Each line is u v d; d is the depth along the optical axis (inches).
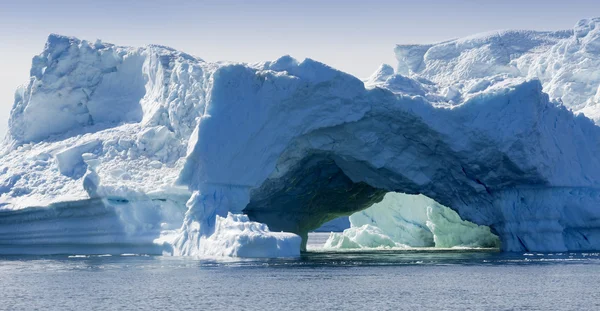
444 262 2400.3
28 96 2999.5
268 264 2122.3
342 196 3208.7
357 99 2694.4
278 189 2888.8
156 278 1798.7
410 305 1435.8
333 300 1483.8
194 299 1488.7
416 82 2925.7
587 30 5014.8
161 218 2498.8
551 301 1492.4
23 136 2972.4
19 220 2650.1
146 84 2942.9
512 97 2753.4
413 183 2915.8
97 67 2984.7
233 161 2511.1
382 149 2849.4
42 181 2696.9
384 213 3983.8
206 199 2421.3
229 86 2519.7
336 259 2583.7
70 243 2586.1
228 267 2037.4
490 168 2819.9
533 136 2746.1
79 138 2856.8
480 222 2970.0
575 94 4633.4
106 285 1684.3
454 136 2760.8
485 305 1440.7
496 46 5201.8
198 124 2479.1
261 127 2571.4
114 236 2513.5
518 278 1875.0
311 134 2753.4
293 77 2583.7
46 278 1820.9
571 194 2955.2
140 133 2714.1
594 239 3004.4
